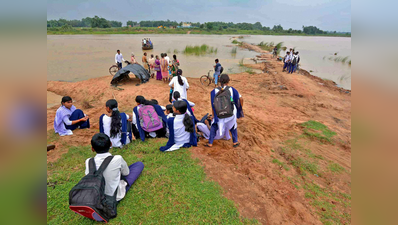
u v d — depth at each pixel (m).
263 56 26.75
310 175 4.64
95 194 2.89
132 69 11.86
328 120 7.90
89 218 3.19
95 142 3.26
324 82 14.22
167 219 3.26
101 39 47.44
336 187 4.29
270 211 3.53
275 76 15.24
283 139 6.27
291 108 9.27
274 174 4.56
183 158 4.78
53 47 29.08
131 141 5.49
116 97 9.93
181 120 5.09
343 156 5.39
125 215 3.28
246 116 8.11
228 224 3.23
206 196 3.72
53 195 3.61
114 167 3.29
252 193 3.91
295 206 3.70
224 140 6.02
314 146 5.84
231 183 4.11
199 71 16.72
